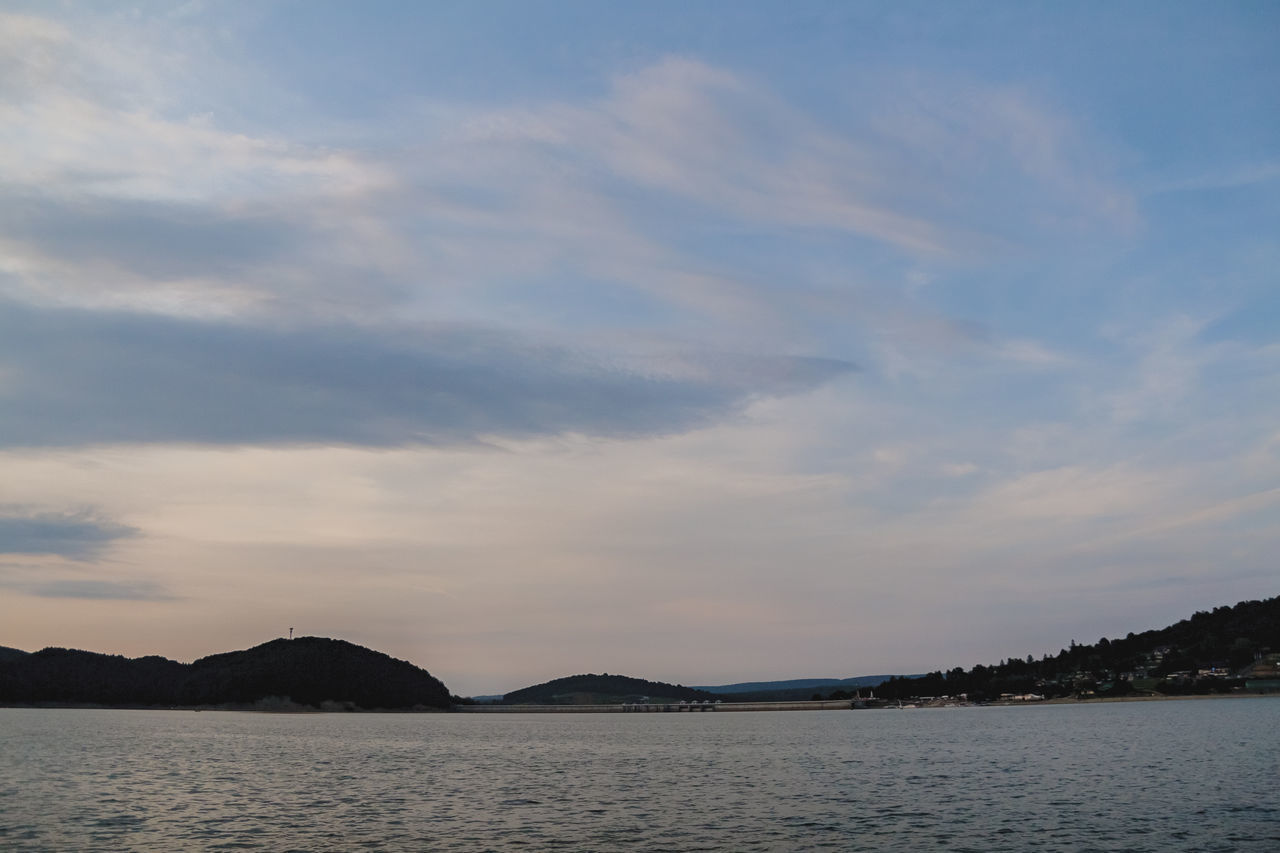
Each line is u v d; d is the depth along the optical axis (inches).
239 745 6712.6
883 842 2412.6
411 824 2738.7
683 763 5226.4
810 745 7032.5
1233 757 4613.7
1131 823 2630.4
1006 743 6510.8
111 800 3255.4
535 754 6072.8
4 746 6028.5
